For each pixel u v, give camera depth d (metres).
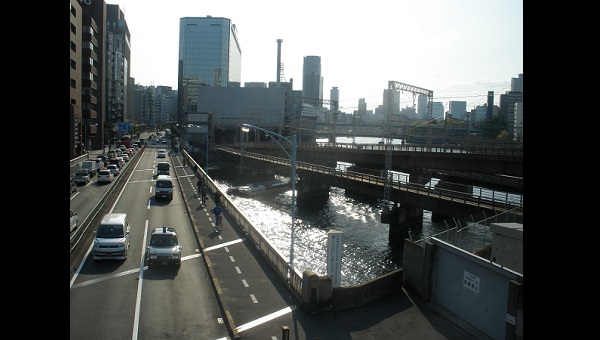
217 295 19.83
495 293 17.31
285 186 83.12
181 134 160.12
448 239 20.69
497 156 59.00
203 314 17.83
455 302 19.53
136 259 24.95
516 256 17.89
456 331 17.88
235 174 100.75
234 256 26.03
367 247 45.00
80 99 86.06
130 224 34.34
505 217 20.62
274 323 17.36
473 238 20.73
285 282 21.58
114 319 16.94
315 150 100.19
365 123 171.38
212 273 22.53
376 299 20.88
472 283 18.55
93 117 97.69
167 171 67.50
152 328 16.33
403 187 50.28
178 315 17.61
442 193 46.56
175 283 21.25
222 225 34.41
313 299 18.55
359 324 17.95
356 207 69.12
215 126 141.38
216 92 149.75
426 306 20.22
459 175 78.19
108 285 20.64
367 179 58.19
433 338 17.09
